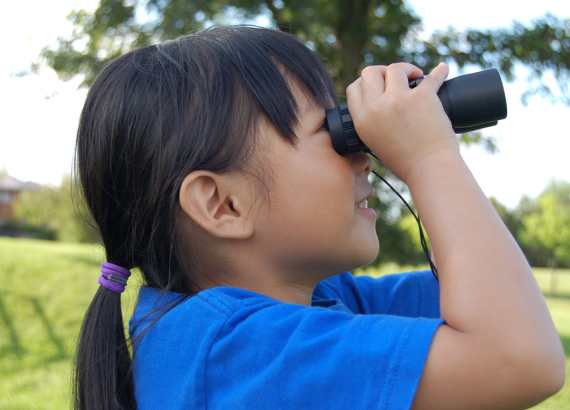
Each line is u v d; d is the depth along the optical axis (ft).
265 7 17.29
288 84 3.04
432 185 2.68
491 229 2.57
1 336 20.53
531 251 62.75
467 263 2.50
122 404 3.14
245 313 2.72
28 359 17.97
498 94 2.90
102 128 3.20
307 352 2.49
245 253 3.01
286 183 2.92
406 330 2.45
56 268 30.32
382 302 4.09
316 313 2.63
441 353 2.39
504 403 2.37
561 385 2.41
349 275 4.17
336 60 18.06
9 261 31.07
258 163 2.93
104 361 3.22
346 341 2.47
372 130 2.84
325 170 2.96
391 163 2.82
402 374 2.37
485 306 2.41
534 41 18.35
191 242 3.08
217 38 3.21
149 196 3.05
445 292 2.51
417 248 18.19
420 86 2.85
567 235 60.08
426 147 2.74
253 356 2.58
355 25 17.89
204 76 3.02
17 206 89.81
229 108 2.95
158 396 2.81
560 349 2.43
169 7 15.55
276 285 3.06
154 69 3.14
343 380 2.41
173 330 2.86
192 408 2.63
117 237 3.29
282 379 2.48
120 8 17.56
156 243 3.13
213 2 15.79
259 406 2.48
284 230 2.94
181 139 2.96
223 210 2.96
